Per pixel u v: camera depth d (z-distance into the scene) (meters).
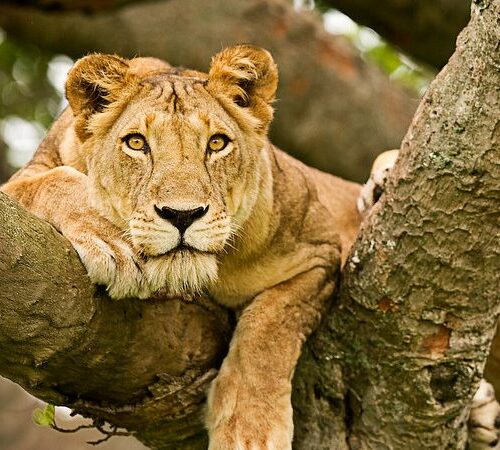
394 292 7.82
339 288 8.48
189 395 7.88
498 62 6.91
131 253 7.11
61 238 6.71
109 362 7.23
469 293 7.67
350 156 15.84
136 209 7.37
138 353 7.36
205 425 7.92
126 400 7.70
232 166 7.93
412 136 7.56
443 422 8.22
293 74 15.69
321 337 8.46
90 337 6.93
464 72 7.14
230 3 15.99
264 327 8.15
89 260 6.84
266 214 8.34
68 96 8.06
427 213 7.45
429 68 14.85
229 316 8.52
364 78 16.08
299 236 8.68
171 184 7.34
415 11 13.45
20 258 6.32
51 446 16.14
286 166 9.02
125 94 8.02
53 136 8.90
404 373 8.07
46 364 6.94
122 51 15.58
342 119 15.75
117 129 7.83
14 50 15.73
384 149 15.86
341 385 8.40
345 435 8.43
